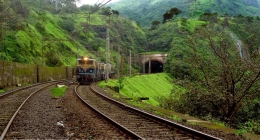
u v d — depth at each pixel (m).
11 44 51.28
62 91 25.30
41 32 77.31
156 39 127.56
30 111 13.26
